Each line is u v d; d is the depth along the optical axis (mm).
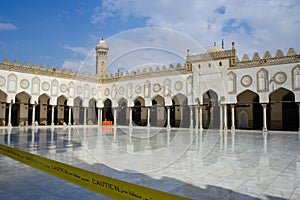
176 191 3418
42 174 4367
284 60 16703
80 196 3234
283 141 10555
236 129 19688
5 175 4293
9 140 9977
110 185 2094
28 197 3197
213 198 3162
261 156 6453
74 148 7551
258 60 17750
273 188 3619
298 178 4180
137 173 4320
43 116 23656
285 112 19172
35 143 8945
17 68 20125
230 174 4426
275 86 16953
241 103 20203
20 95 22062
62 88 22938
